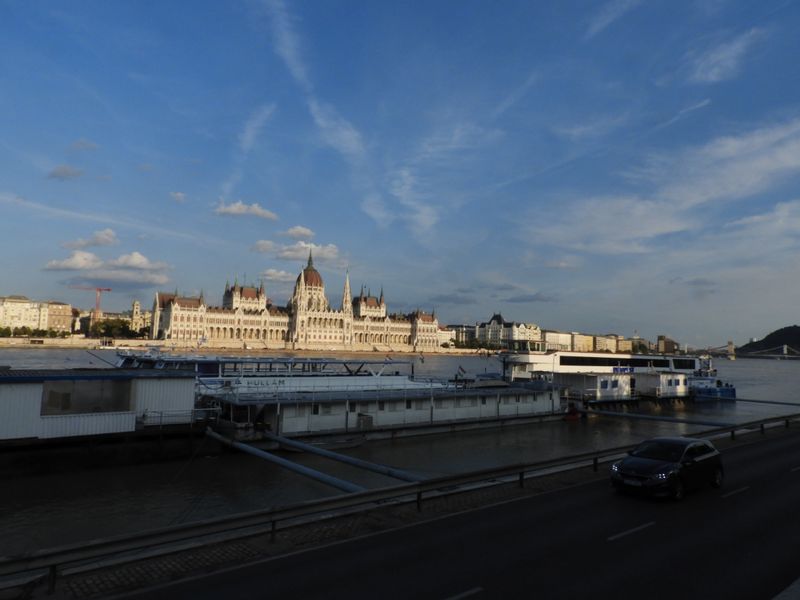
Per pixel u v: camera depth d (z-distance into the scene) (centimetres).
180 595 1189
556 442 5041
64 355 18825
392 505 1939
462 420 5375
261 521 1526
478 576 1303
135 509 2714
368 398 4759
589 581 1278
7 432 3203
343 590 1216
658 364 9456
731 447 3450
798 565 1382
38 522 2500
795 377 19062
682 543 1549
